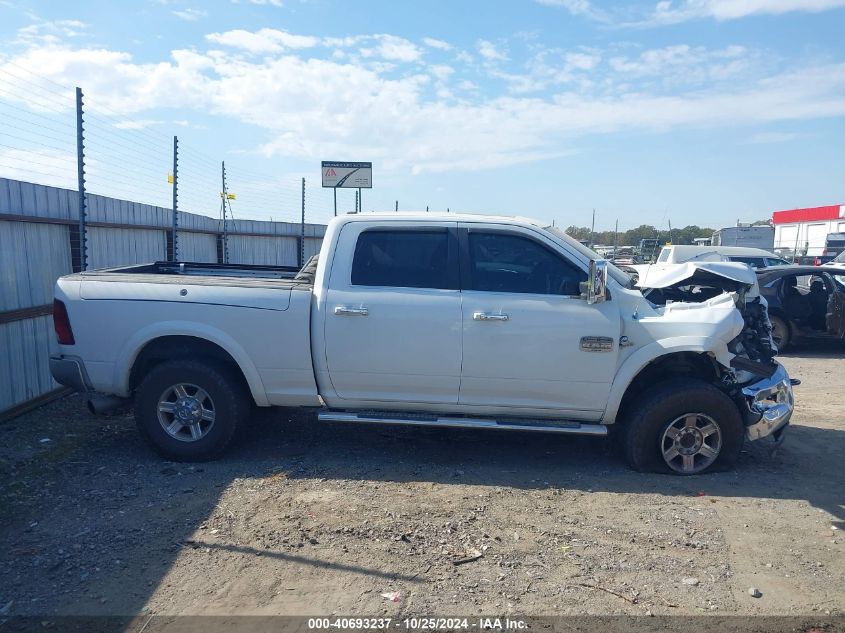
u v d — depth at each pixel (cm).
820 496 496
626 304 534
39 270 711
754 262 1911
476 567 387
